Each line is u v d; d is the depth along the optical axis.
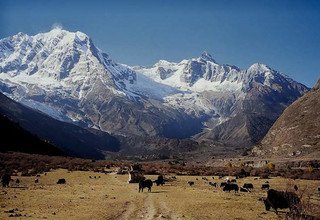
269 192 46.44
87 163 164.25
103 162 188.38
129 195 64.00
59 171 124.00
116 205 50.59
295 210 39.00
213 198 59.88
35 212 43.47
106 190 72.62
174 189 78.00
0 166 120.69
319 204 50.34
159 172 139.25
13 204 49.84
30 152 199.50
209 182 95.94
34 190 69.31
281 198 45.91
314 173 138.62
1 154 152.12
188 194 66.50
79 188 75.38
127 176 115.44
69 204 50.91
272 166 183.38
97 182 93.62
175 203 53.19
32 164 134.75
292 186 89.12
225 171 153.75
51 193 64.62
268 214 44.91
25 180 90.88
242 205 51.84
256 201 56.62
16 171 114.69
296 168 177.50
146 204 51.97
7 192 64.56
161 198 59.53
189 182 92.94
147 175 123.00
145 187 75.06
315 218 37.78
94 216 41.50
